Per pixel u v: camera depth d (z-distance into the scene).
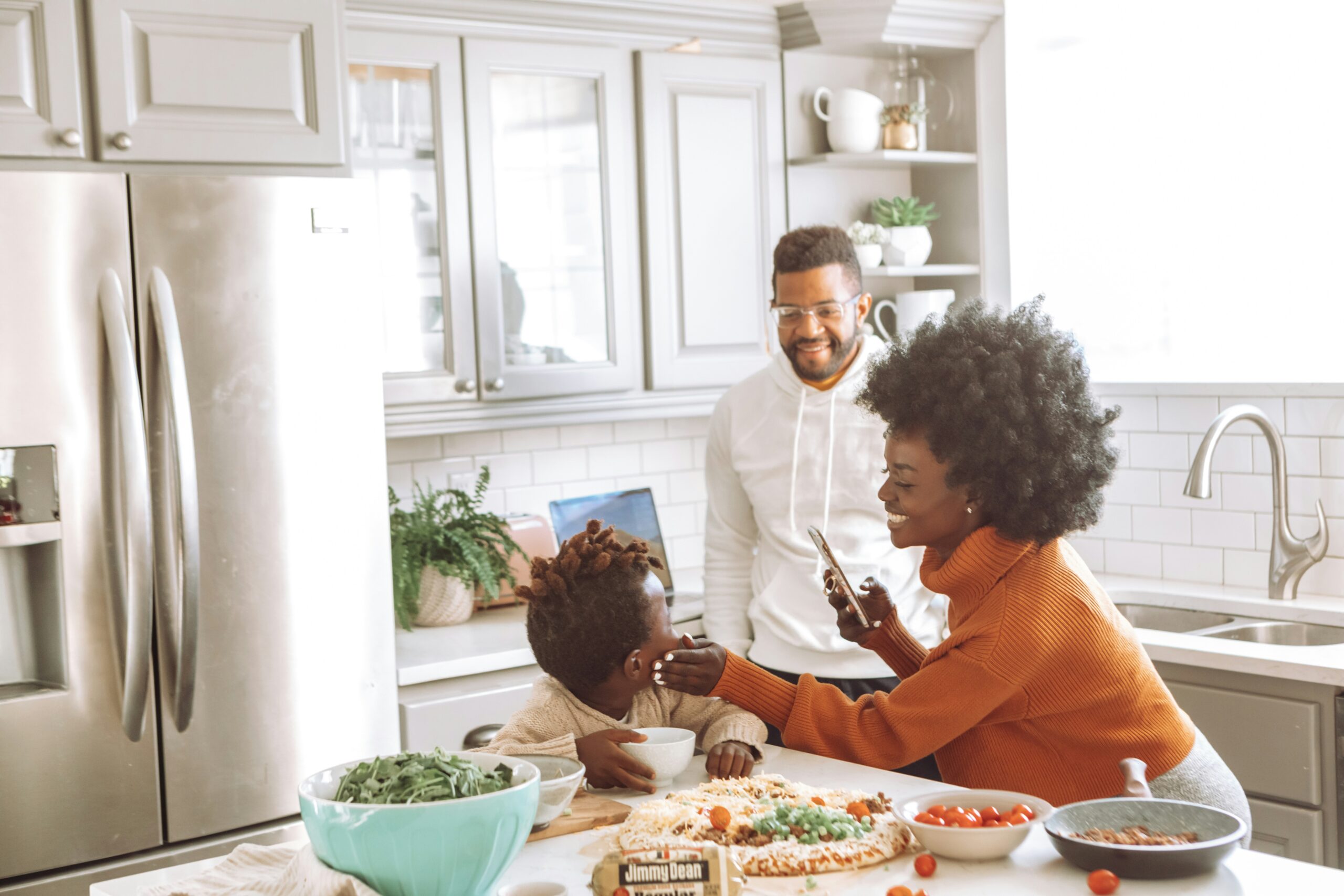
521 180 3.05
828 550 1.78
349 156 2.61
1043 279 3.74
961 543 1.59
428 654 2.76
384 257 2.87
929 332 1.60
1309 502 3.07
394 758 1.23
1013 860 1.25
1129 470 3.44
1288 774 2.48
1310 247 3.17
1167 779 1.51
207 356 2.34
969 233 3.71
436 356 2.97
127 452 2.19
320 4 2.54
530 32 3.02
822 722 1.66
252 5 2.46
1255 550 3.18
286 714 2.45
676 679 1.68
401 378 2.89
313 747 2.48
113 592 2.23
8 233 2.13
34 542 2.16
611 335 3.21
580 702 1.67
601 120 3.16
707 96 3.33
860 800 1.38
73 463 2.20
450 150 2.93
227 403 2.36
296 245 2.43
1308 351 3.19
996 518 1.53
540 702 1.66
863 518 2.46
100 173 2.25
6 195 2.13
